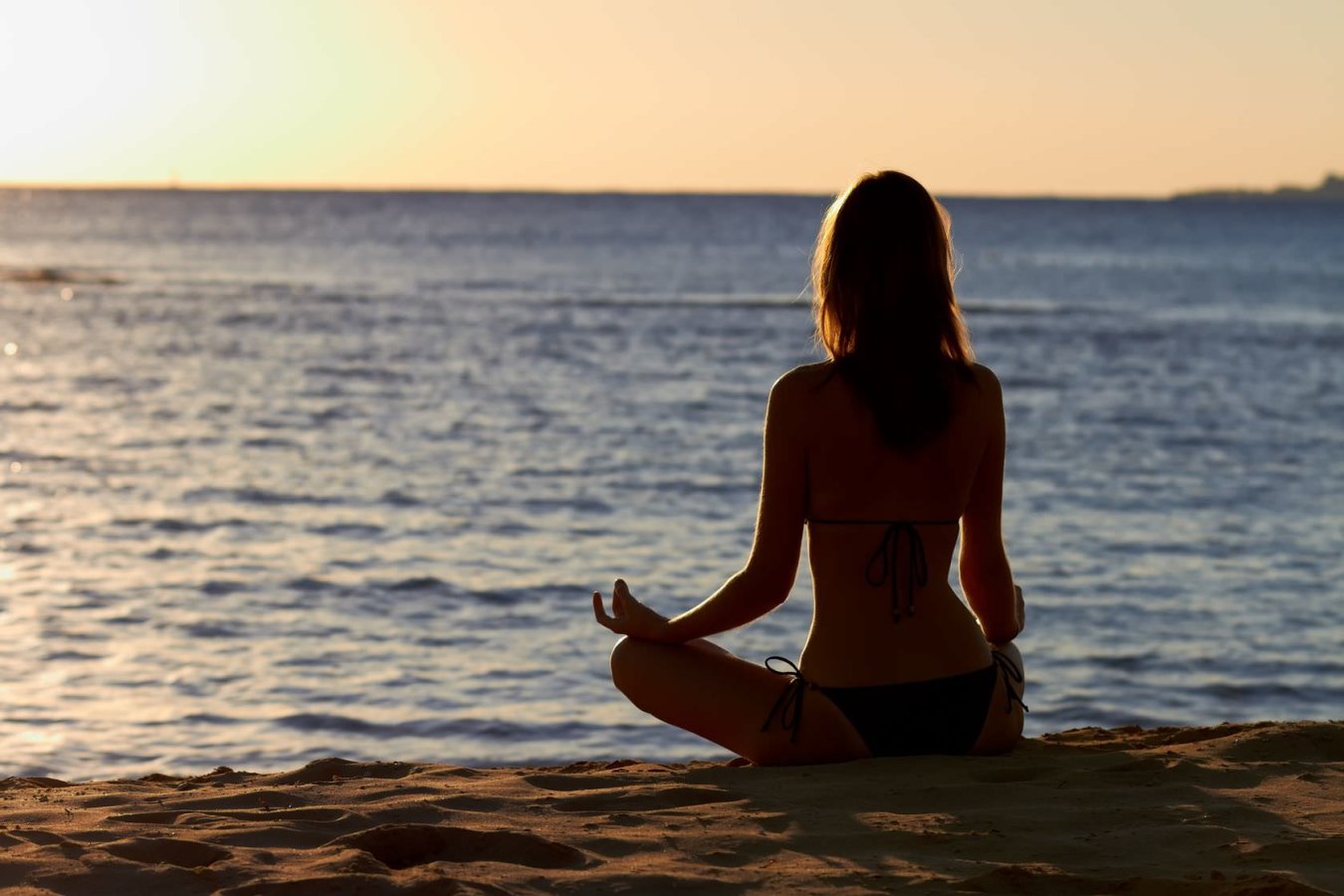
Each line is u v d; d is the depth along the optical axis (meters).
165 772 6.50
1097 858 2.74
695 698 3.64
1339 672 8.47
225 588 10.29
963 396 3.53
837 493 3.52
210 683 7.94
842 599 3.57
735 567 11.27
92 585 10.33
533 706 7.59
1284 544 12.48
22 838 2.81
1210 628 9.46
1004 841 2.84
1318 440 19.58
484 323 39.34
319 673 8.16
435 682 8.01
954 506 3.57
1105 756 3.67
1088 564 11.55
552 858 2.70
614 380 26.47
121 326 37.12
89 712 7.39
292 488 14.95
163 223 142.25
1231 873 2.59
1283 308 49.25
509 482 15.52
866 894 2.48
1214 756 3.77
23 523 12.80
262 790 3.40
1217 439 19.62
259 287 53.66
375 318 40.53
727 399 23.84
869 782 3.35
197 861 2.71
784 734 3.57
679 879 2.54
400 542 12.16
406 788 3.43
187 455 17.31
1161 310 47.91
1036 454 18.22
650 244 109.25
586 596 10.20
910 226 3.49
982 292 58.81
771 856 2.75
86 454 17.31
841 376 3.50
